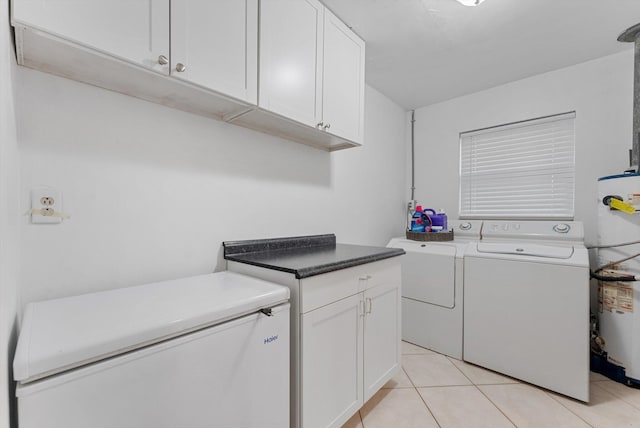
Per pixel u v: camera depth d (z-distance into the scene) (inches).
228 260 58.5
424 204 124.2
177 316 31.6
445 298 88.0
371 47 79.7
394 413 62.3
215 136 57.9
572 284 67.0
